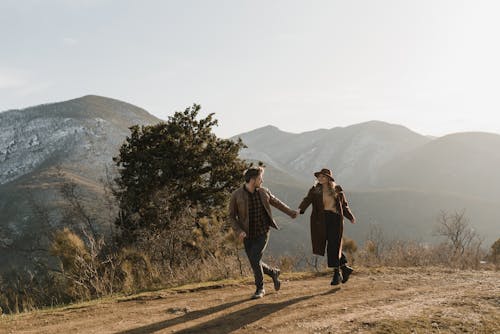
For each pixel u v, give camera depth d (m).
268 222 6.20
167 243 12.85
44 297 8.83
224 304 6.18
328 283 7.69
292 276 8.38
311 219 7.00
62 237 8.91
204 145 22.97
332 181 6.93
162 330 5.05
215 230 12.63
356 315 5.50
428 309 5.72
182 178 21.14
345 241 11.83
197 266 10.24
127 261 9.05
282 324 5.17
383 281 7.80
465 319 5.25
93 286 8.34
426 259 12.58
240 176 22.34
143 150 21.47
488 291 6.83
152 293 7.09
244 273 9.43
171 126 22.48
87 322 5.53
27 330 5.27
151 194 19.08
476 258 13.11
